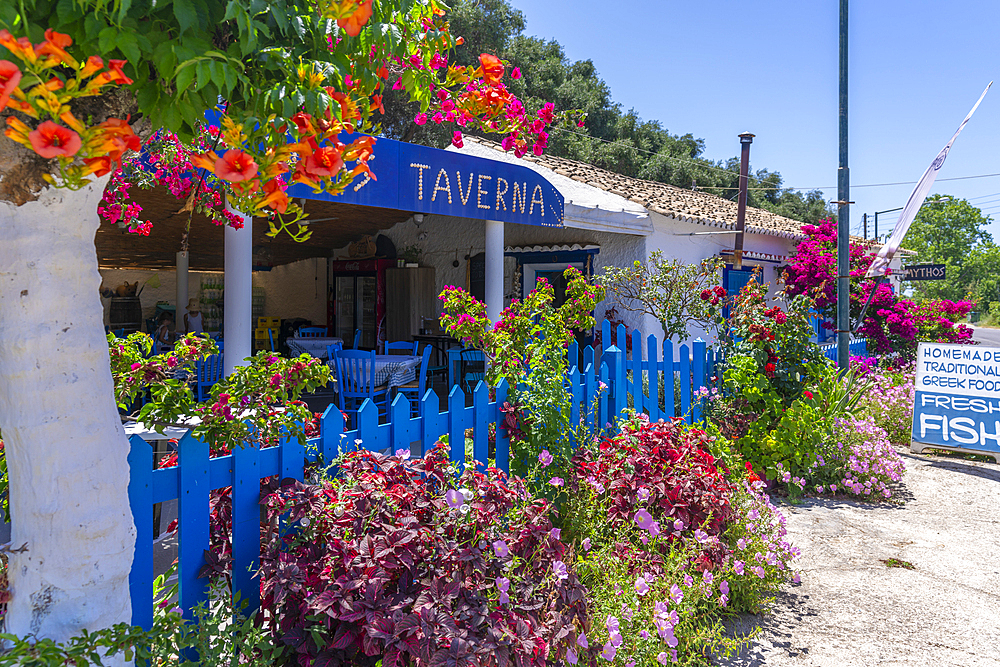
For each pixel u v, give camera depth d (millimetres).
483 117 2330
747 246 13203
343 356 7367
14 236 1544
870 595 3744
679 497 3461
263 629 2479
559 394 3846
